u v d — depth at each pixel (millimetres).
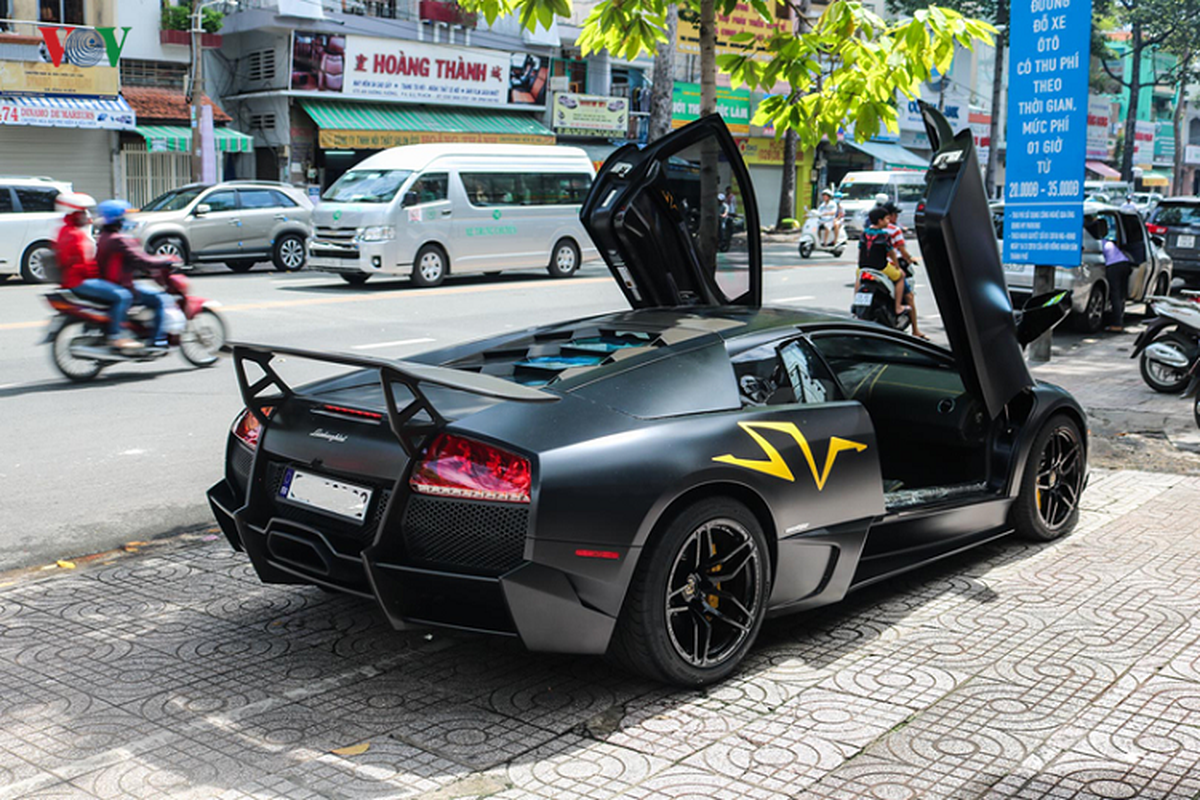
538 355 4613
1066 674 3932
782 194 39344
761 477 3928
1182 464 7297
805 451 4109
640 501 3576
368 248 18891
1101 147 63219
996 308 4945
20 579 5129
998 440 5266
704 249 6203
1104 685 3830
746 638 3955
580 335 4695
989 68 53062
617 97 36500
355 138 29859
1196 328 9555
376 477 3697
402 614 3682
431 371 3490
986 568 5160
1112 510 6113
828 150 45375
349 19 29438
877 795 3104
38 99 24922
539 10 6621
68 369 10172
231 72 30375
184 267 22297
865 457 4348
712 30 6734
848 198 36125
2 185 19391
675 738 3475
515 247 21031
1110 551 5383
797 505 4062
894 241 10203
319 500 3887
